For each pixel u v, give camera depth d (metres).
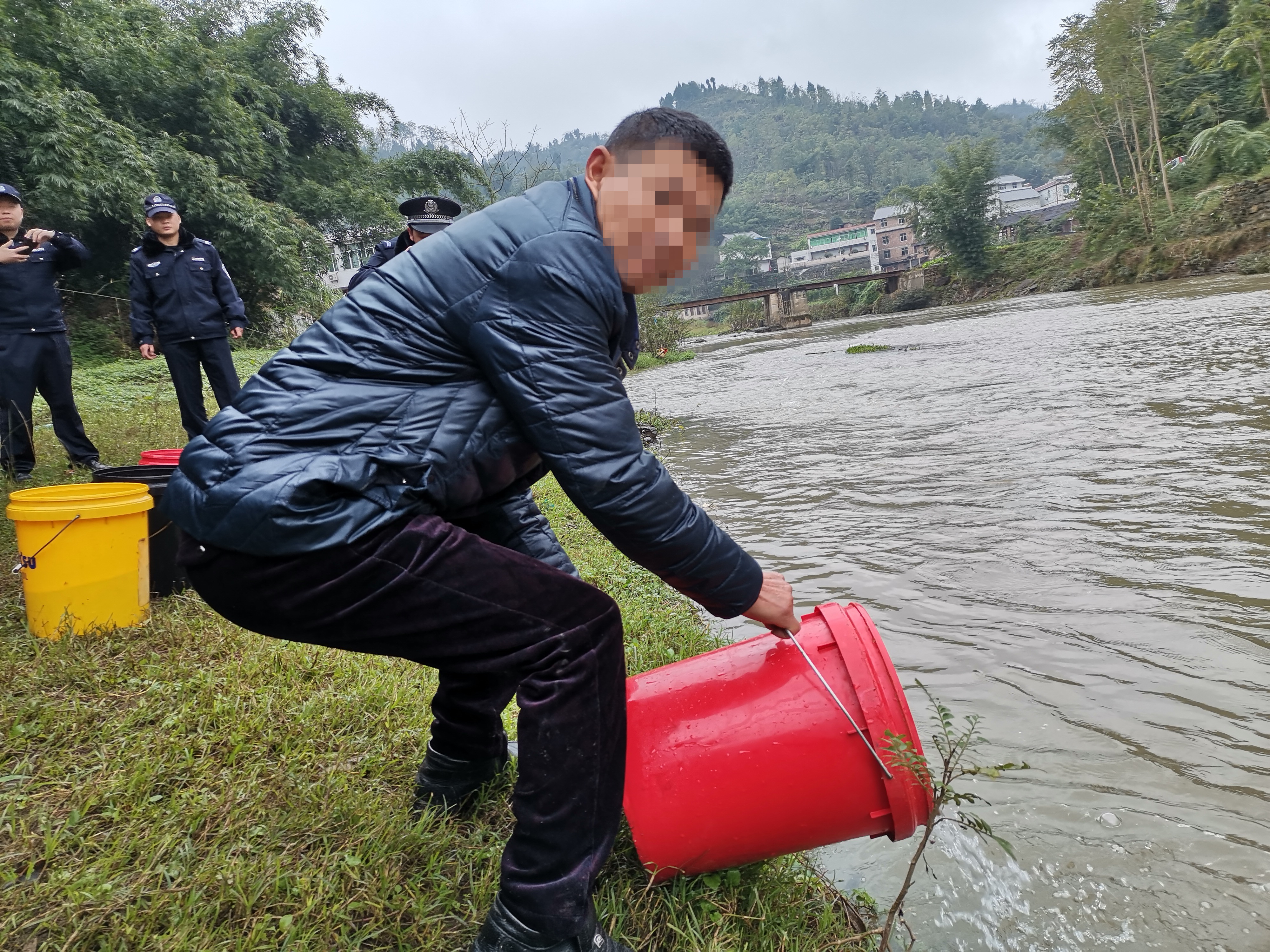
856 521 5.43
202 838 1.78
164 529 3.42
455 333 1.34
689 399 15.46
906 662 3.25
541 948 1.40
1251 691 2.79
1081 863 2.05
